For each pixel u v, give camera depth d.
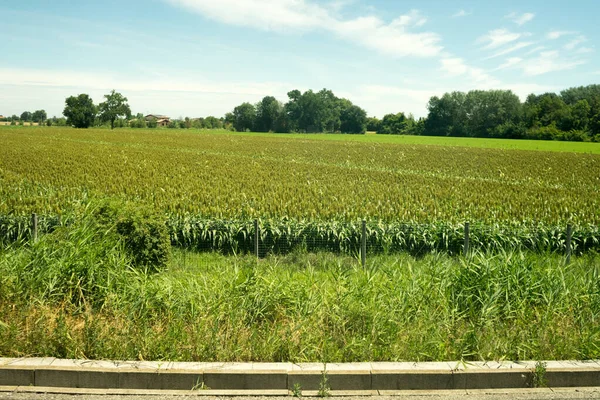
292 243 14.21
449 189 24.98
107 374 5.20
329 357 5.71
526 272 7.77
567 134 111.94
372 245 14.03
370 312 6.64
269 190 22.91
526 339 6.32
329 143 72.50
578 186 30.30
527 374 5.44
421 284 7.57
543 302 7.40
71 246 7.62
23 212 15.42
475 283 7.52
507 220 16.34
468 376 5.36
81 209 9.47
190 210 16.28
